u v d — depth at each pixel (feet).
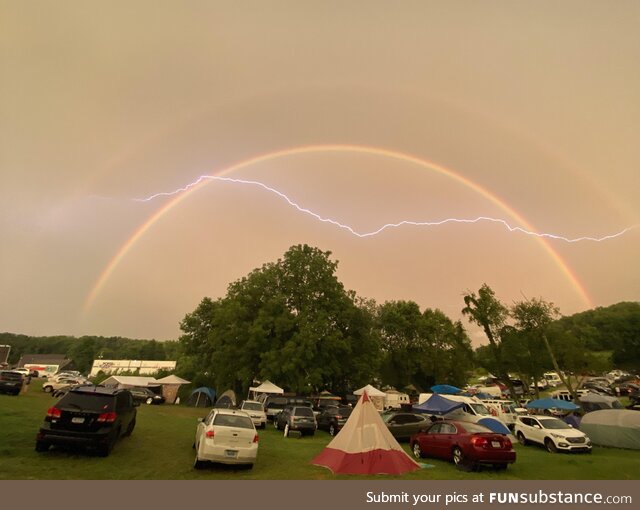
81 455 35.42
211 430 35.45
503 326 164.04
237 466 36.73
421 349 218.79
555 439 60.44
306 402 96.99
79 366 430.61
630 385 196.44
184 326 187.73
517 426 69.77
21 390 100.58
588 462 48.70
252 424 37.65
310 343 131.03
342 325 147.54
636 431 66.08
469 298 168.14
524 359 159.84
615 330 280.31
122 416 39.45
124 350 535.60
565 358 153.58
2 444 36.42
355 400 141.38
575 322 294.05
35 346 513.45
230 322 150.92
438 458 47.34
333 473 36.27
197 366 189.06
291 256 153.58
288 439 66.59
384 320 222.28
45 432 33.94
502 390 239.09
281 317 139.95
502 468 42.45
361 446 38.45
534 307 156.87
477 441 40.98
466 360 204.54
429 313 224.74
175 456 39.19
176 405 151.12
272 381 135.64
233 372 150.00
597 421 71.10
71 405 35.45
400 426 65.41
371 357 147.84
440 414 78.18
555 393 176.45
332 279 148.77
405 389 220.23
